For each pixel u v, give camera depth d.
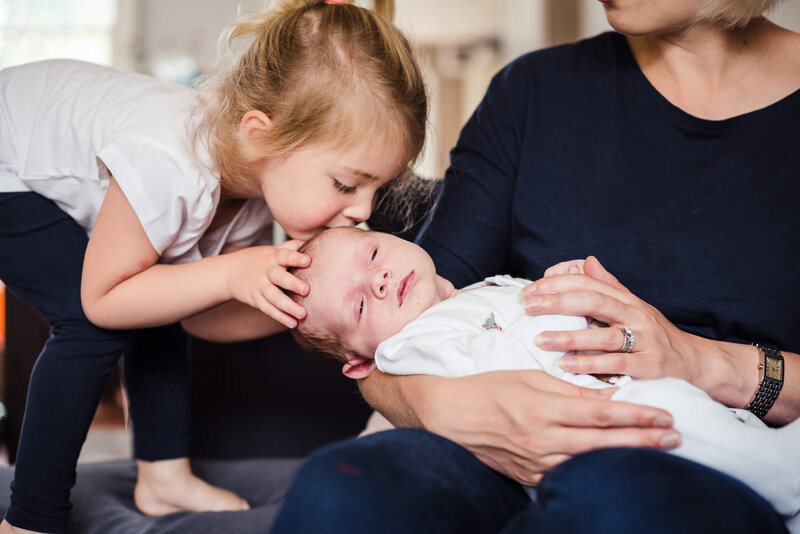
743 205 1.26
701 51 1.32
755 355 1.14
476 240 1.49
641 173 1.35
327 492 0.80
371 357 1.38
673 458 0.82
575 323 1.16
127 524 1.50
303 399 2.06
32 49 5.86
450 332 1.19
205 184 1.37
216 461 1.90
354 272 1.36
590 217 1.37
